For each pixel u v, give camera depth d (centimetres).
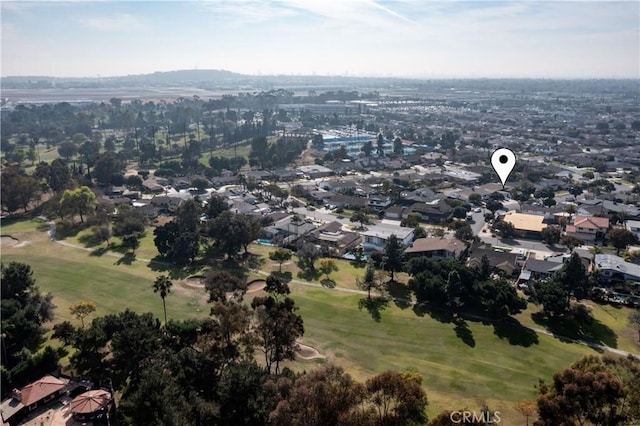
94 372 7225
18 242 13325
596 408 5231
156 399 5553
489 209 15862
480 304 9362
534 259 11262
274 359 7150
